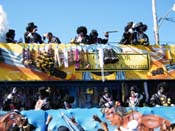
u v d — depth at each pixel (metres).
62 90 16.09
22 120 12.96
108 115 13.72
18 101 15.02
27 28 16.22
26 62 15.38
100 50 16.14
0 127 12.76
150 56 16.62
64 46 15.89
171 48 16.88
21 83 15.74
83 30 16.27
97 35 16.69
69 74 15.81
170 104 15.80
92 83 16.50
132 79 16.33
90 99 16.45
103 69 16.11
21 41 16.16
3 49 15.32
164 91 15.87
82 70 15.95
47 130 13.16
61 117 13.34
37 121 13.10
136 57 16.50
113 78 16.19
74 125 13.41
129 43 16.56
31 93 15.78
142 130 13.89
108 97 15.35
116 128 13.70
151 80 16.72
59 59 15.72
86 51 16.06
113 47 16.31
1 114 12.84
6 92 15.59
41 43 15.95
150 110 14.05
